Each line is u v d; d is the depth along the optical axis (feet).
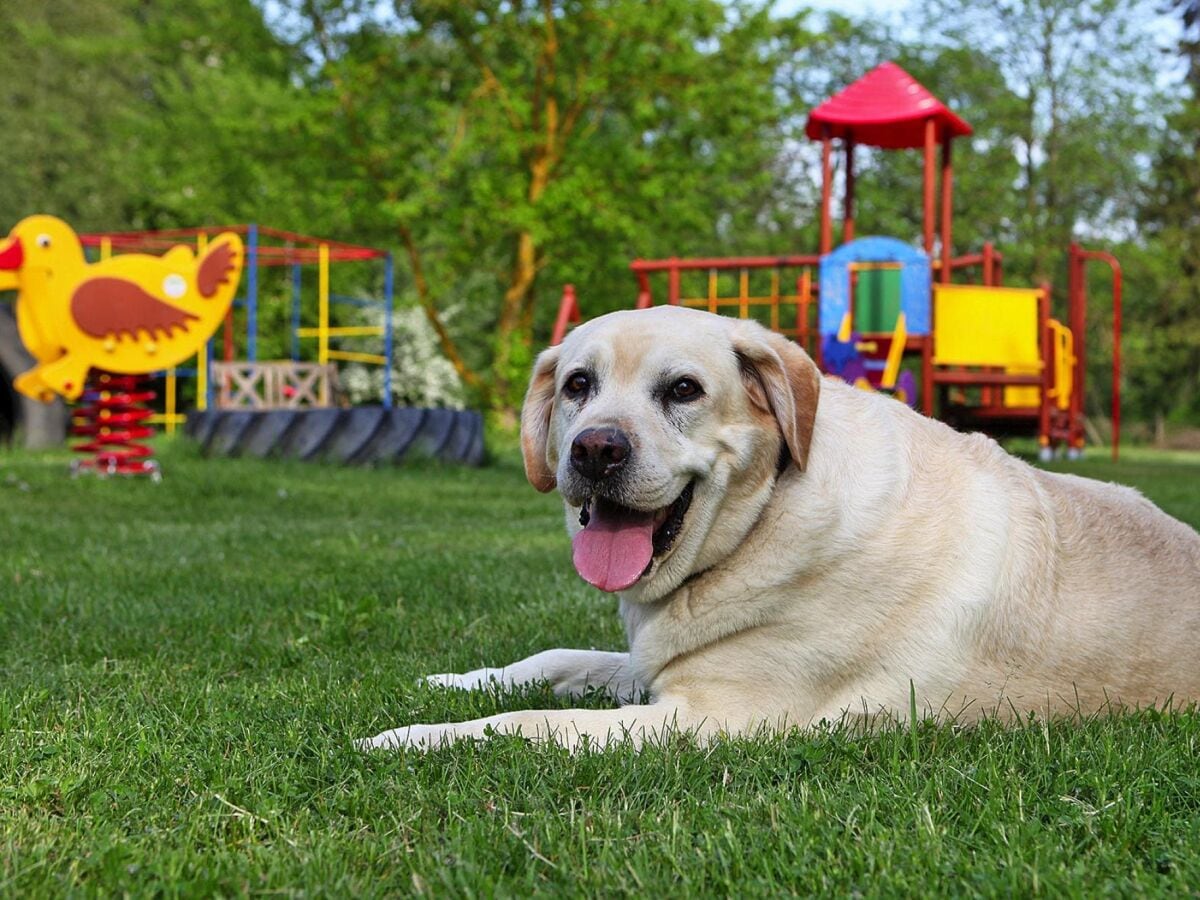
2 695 11.19
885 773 8.82
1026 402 63.10
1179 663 10.69
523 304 80.48
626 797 8.27
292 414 45.37
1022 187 119.55
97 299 37.91
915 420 11.27
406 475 42.45
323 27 74.84
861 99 54.24
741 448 10.21
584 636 14.97
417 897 6.71
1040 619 10.50
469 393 87.86
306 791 8.61
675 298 51.26
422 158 75.87
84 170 95.25
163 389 84.74
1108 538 11.04
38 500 31.91
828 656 10.25
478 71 75.82
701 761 9.04
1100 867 7.09
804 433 10.13
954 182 115.03
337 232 80.33
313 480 38.70
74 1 101.30
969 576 10.41
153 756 9.29
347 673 13.01
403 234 75.66
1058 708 10.52
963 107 118.32
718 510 10.25
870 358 49.03
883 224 120.06
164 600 17.40
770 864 7.11
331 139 73.20
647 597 10.49
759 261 49.29
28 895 6.66
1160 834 7.55
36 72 97.40
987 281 56.03
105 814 8.03
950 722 10.12
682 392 10.17
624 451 9.77
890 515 10.37
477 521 29.17
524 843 7.34
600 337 10.62
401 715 10.93
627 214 73.05
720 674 10.29
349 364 86.38
